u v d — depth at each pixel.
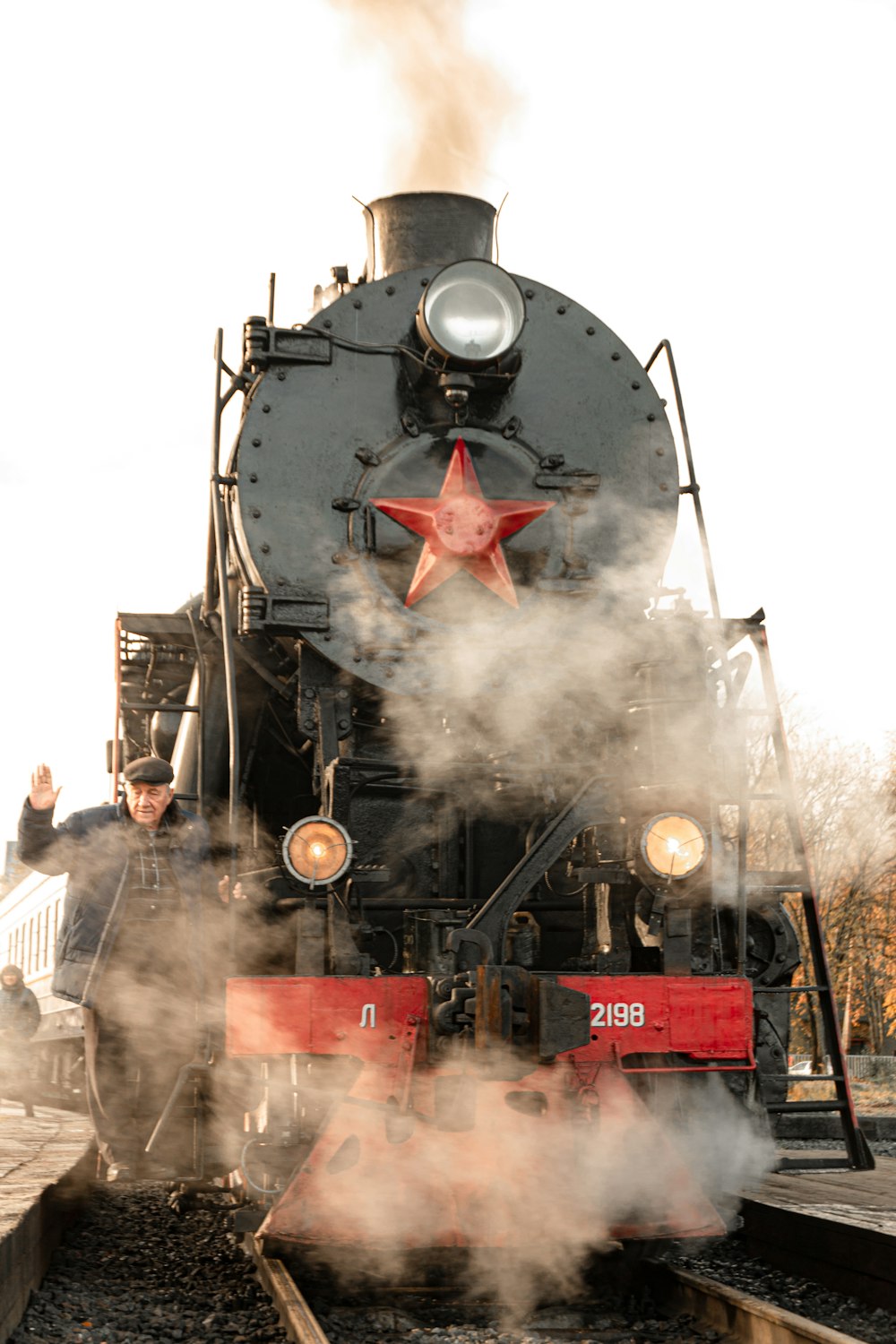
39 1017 14.04
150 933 6.11
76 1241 6.30
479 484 6.57
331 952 5.54
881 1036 36.72
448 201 7.32
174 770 7.20
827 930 28.64
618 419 6.86
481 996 5.08
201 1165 6.01
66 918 6.13
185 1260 5.91
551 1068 5.26
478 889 6.46
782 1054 7.04
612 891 6.11
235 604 6.76
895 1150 10.19
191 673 7.39
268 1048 5.18
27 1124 10.02
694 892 5.94
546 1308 5.16
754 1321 4.50
